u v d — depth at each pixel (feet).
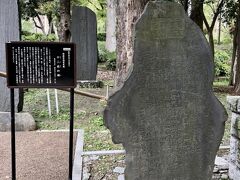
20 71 10.57
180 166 10.60
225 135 17.97
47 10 59.82
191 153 10.59
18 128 19.76
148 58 9.96
